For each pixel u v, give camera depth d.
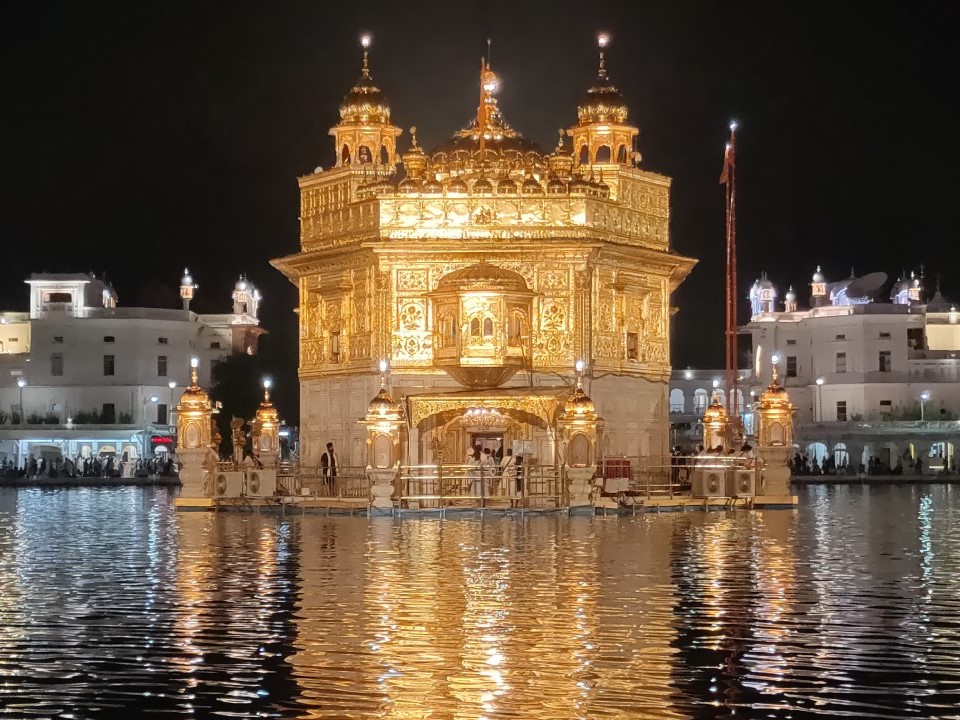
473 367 42.91
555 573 24.98
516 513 39.62
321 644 18.17
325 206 47.38
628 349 46.62
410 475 43.12
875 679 16.19
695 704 15.09
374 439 40.00
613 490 41.47
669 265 48.22
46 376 98.56
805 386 102.62
